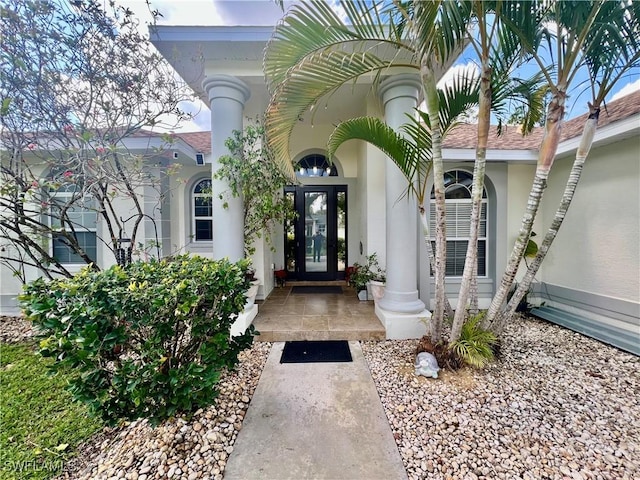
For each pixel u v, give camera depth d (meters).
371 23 2.70
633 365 3.56
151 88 4.25
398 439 2.34
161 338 2.26
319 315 5.05
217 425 2.50
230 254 4.54
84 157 4.05
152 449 2.23
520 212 6.18
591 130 3.15
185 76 4.59
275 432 2.43
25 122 3.85
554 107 2.95
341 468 2.06
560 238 5.70
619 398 2.86
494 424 2.48
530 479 1.93
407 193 4.05
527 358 3.73
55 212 5.64
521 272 6.20
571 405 2.74
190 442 2.30
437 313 3.38
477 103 3.42
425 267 5.94
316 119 6.74
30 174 4.02
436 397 2.87
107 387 2.12
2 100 3.56
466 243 6.28
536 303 5.98
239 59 4.37
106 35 3.89
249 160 4.92
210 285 2.53
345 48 3.28
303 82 2.97
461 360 3.35
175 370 2.23
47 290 2.11
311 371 3.43
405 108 4.27
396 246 4.38
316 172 7.87
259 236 5.66
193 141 8.03
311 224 7.80
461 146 5.56
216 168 4.50
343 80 3.04
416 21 2.52
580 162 3.21
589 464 2.05
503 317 3.61
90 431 2.52
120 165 4.61
